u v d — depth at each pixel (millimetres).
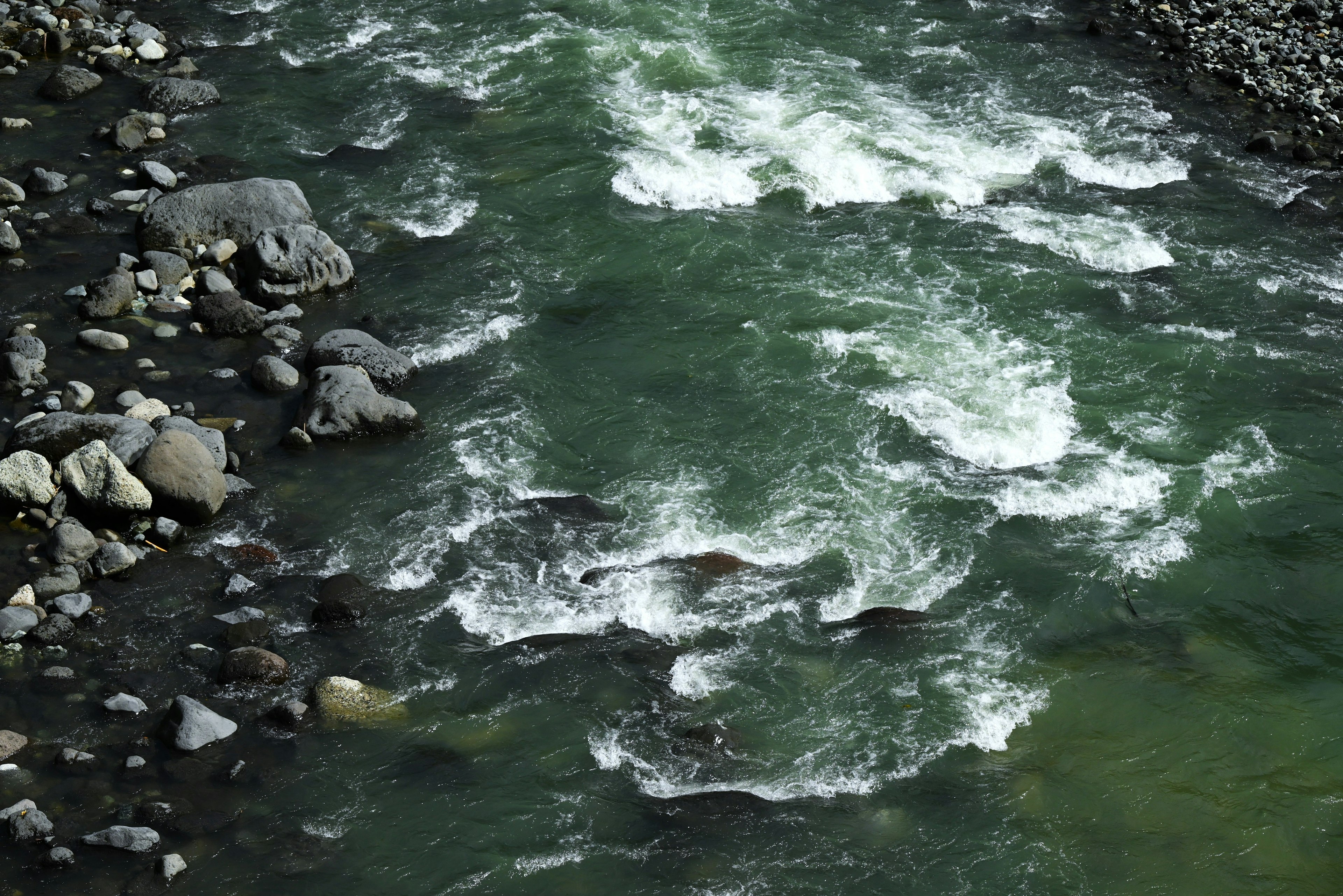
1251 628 11875
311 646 11219
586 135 19672
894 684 11156
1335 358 15523
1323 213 18453
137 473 12344
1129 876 9516
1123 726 10805
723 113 20297
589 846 9586
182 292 15766
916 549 12688
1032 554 12648
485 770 10188
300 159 18812
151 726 10328
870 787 10195
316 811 9758
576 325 15789
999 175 19141
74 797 9656
